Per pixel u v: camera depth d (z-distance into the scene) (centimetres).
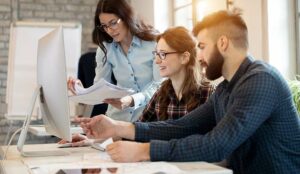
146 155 120
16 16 506
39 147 175
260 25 270
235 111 117
